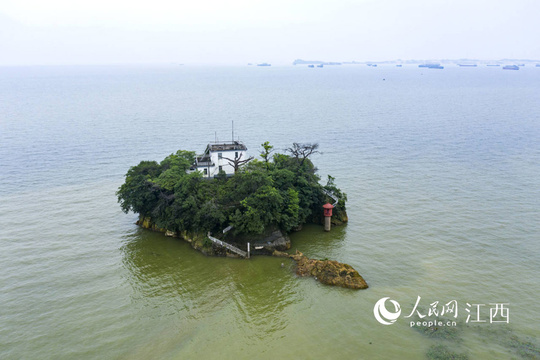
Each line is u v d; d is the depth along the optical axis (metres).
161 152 125.38
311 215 73.69
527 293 50.34
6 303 49.81
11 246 64.94
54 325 45.81
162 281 55.19
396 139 143.88
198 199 64.69
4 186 93.69
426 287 51.94
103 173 104.19
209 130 161.00
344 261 59.12
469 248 62.41
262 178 64.06
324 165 110.88
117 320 46.78
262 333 44.22
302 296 50.97
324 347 41.75
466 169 105.56
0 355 41.12
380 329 44.22
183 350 41.72
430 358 39.72
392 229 69.94
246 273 56.81
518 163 110.44
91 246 65.38
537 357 39.22
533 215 74.75
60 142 137.75
